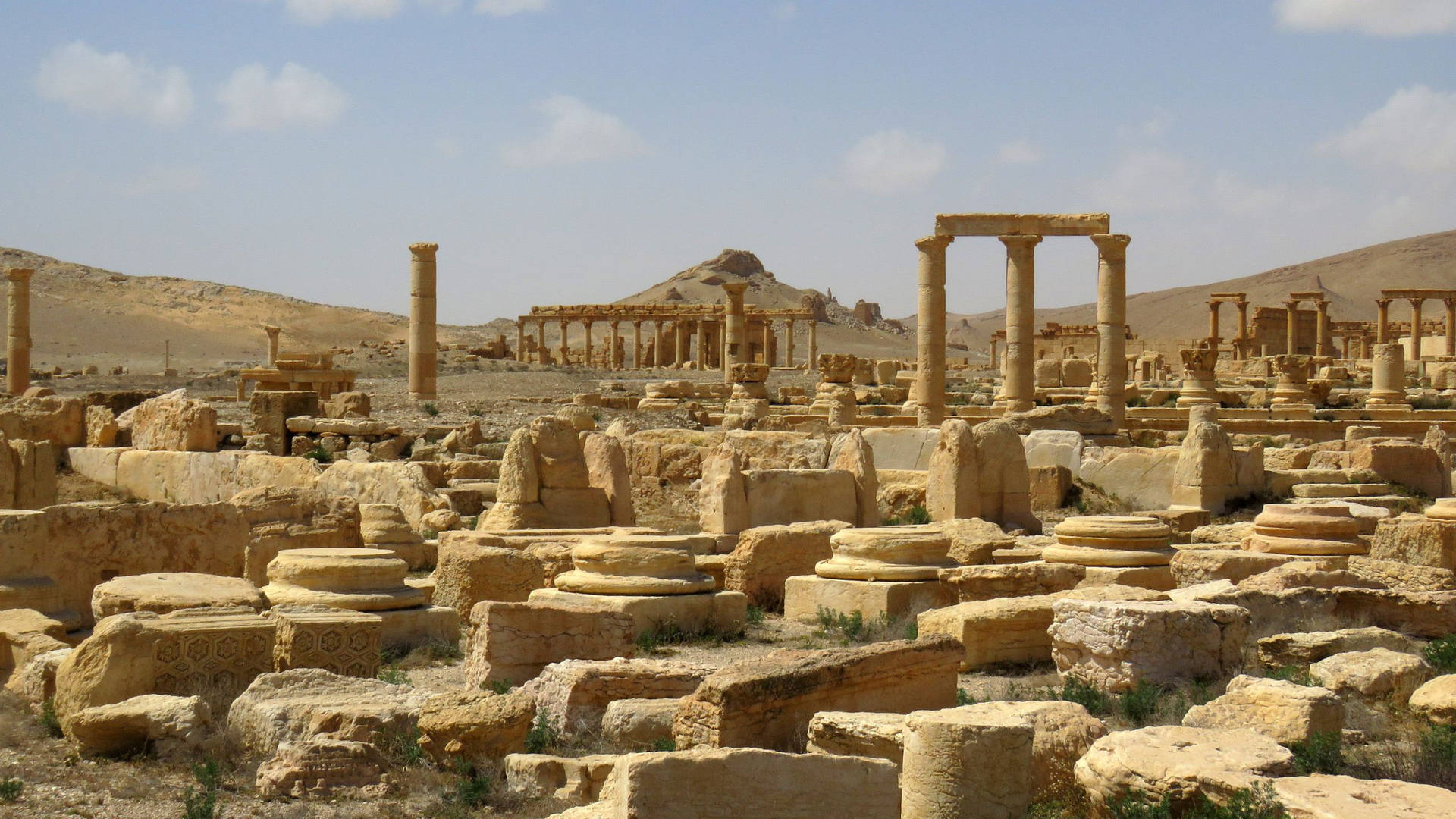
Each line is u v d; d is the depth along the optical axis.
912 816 9.05
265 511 19.58
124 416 35.25
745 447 29.08
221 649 12.82
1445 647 13.75
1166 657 12.77
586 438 24.17
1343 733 10.58
